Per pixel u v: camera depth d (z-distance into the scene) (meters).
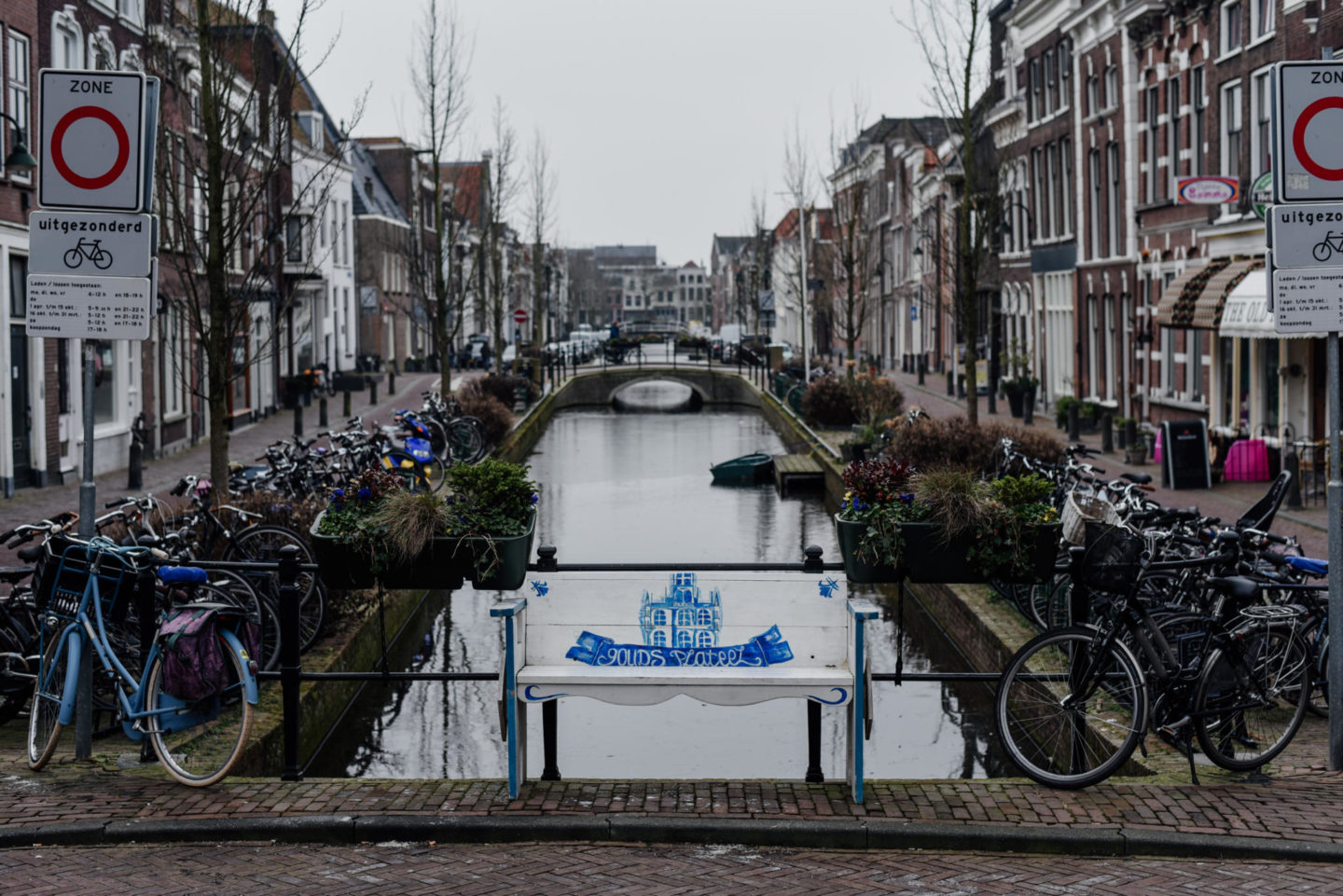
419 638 13.59
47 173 6.60
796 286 59.47
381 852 5.64
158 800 6.10
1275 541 8.12
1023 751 6.43
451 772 9.29
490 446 27.64
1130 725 6.21
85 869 5.41
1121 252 27.52
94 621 6.68
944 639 13.19
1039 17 32.38
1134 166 26.45
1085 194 29.44
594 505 23.81
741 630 6.29
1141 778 6.45
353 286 50.94
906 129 60.59
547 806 5.98
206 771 6.34
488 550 6.59
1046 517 6.70
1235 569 7.29
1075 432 25.09
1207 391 21.78
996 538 6.62
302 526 11.16
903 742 9.85
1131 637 6.52
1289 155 6.48
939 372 49.97
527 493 6.79
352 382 45.19
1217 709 6.30
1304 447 17.67
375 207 55.12
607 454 33.06
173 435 25.69
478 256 40.47
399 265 57.88
